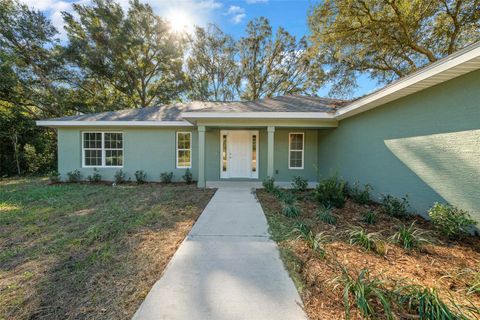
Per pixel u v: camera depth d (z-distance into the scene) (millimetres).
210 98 21016
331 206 4957
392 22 10289
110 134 9328
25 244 3193
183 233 3557
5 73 12375
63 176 9211
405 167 4637
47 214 4578
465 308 1755
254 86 20984
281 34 19781
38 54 14328
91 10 15586
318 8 10906
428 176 4090
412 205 4457
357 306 1812
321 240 3119
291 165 9508
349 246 2959
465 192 3426
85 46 15164
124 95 19000
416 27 10289
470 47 2828
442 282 2170
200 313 1824
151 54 18453
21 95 13625
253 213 4633
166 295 2045
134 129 9250
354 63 13109
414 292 1827
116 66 16312
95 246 3102
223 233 3553
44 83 14633
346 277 2066
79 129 9141
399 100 4797
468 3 9188
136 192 6926
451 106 3631
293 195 6145
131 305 1928
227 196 6305
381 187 5410
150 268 2516
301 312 1822
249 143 9500
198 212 4723
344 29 11039
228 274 2383
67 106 15406
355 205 5195
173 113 9992
